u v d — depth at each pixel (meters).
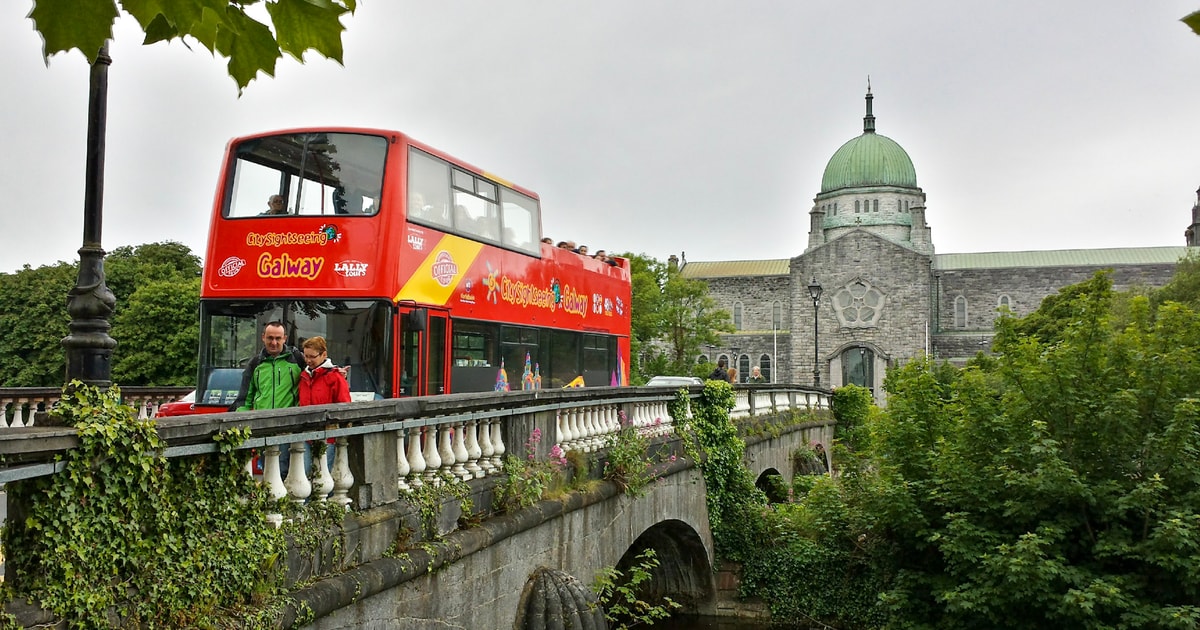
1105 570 17.83
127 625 5.49
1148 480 17.53
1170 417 18.67
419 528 8.51
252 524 6.52
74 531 5.20
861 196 102.69
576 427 12.98
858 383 90.06
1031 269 94.69
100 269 8.84
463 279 14.87
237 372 13.21
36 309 43.16
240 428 6.36
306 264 13.07
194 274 52.03
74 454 5.20
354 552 7.56
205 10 3.03
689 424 19.19
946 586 18.84
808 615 20.97
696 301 77.81
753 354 96.81
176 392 28.28
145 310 40.47
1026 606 17.53
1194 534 16.77
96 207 8.80
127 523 5.55
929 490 19.97
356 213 13.09
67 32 2.79
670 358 76.69
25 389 21.17
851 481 22.30
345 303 12.88
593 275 21.45
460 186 15.11
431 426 8.93
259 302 13.20
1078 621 16.84
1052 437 19.20
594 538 12.95
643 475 14.91
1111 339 19.73
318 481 7.40
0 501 8.03
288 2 3.10
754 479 24.42
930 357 23.30
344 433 7.45
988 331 94.25
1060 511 18.38
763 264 105.50
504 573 10.05
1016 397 19.88
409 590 8.15
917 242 100.44
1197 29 3.14
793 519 22.77
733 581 21.48
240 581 6.30
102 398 5.53
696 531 19.42
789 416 31.09
